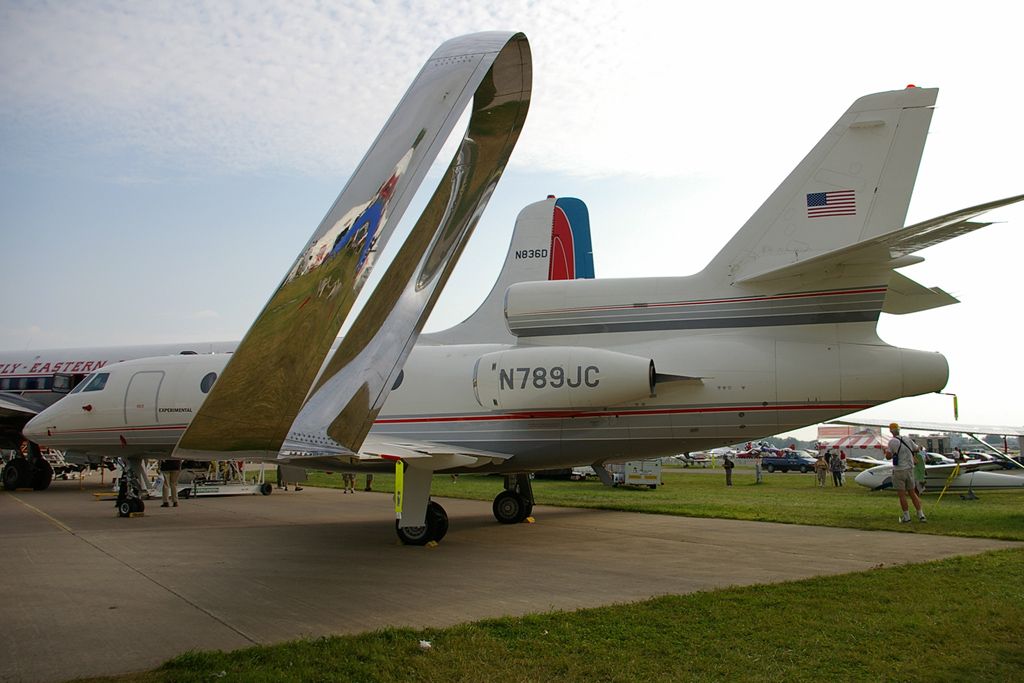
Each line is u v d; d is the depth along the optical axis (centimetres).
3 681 426
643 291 1091
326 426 688
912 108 1002
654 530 1165
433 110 654
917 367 973
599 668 441
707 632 520
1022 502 1719
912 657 465
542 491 2250
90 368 1967
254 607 618
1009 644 491
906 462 1227
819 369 989
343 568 812
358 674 429
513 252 1680
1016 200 666
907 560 845
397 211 621
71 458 2144
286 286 545
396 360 688
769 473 4759
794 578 738
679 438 1045
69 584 720
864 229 1003
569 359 1040
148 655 479
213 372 1368
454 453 984
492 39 672
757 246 1044
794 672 438
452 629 524
